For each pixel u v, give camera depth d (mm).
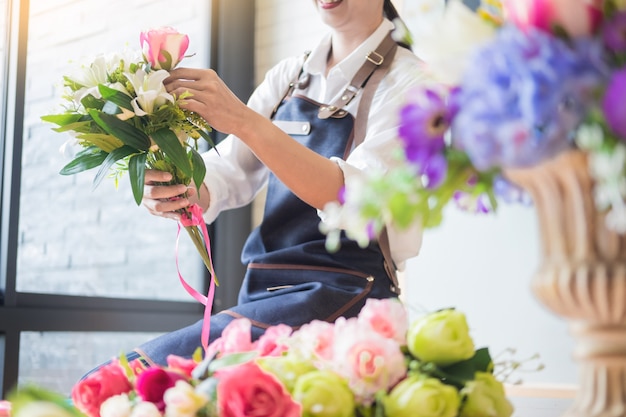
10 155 2838
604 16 751
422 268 2881
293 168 1798
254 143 1780
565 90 702
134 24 3430
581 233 768
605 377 786
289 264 1932
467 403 921
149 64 1720
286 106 2150
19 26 2873
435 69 839
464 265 2803
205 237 1883
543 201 794
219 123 1750
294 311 1777
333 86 2084
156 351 1781
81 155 1738
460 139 791
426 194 809
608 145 708
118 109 1641
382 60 2066
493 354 2715
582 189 763
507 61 729
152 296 3432
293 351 948
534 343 2648
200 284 3549
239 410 840
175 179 1834
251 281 1954
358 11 2068
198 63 3635
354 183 787
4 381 2748
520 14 771
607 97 689
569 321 833
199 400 857
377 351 899
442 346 932
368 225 802
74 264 3166
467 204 897
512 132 713
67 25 3186
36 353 2965
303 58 2227
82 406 977
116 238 3322
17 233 2840
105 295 3258
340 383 894
